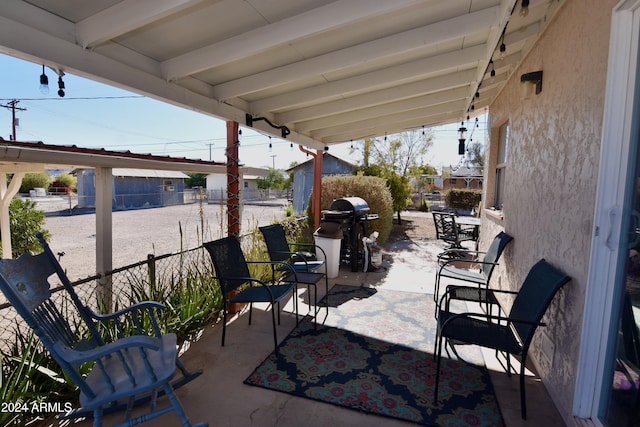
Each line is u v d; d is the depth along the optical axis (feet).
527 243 9.20
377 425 6.19
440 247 23.61
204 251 11.94
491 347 6.46
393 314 11.27
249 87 9.81
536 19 8.21
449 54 9.73
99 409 4.89
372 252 16.98
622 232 5.22
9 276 4.71
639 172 4.93
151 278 9.78
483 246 16.94
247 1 6.21
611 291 5.40
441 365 8.16
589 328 5.60
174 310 9.38
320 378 7.61
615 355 5.33
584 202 5.87
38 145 8.87
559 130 7.13
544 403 6.79
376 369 7.98
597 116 5.51
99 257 9.80
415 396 6.98
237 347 9.05
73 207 57.36
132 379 4.95
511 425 6.15
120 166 9.97
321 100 12.63
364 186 22.36
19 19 5.49
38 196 71.36
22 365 6.23
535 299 6.75
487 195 16.15
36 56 5.73
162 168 12.13
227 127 11.68
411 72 10.05
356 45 8.44
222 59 7.61
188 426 5.31
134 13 5.76
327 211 16.35
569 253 6.42
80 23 6.29
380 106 14.46
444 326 6.66
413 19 7.52
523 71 10.23
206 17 6.63
